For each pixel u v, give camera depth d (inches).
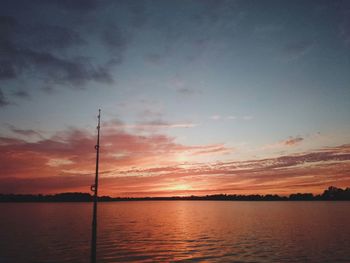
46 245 1819.6
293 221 3356.3
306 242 1849.2
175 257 1472.7
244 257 1444.4
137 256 1503.4
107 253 1579.7
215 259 1414.9
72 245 1817.2
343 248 1635.1
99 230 2657.5
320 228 2618.1
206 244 1843.0
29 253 1579.7
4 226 3004.4
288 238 2030.0
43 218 4178.2
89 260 1418.6
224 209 7337.6
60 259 1438.2
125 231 2576.3
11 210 7062.0
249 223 3193.9
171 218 4202.8
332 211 5536.4
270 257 1434.5
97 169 1021.8
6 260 1427.2
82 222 3491.6
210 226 2950.3
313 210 6008.9
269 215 4490.7
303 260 1366.9
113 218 4286.4
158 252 1601.9
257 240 1962.4
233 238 2078.0
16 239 2075.5
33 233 2417.6
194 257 1464.1
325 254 1486.2
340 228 2603.3
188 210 7126.0
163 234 2361.0
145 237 2190.0
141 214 5378.9
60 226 2999.5
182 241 1980.8
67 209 7711.6
